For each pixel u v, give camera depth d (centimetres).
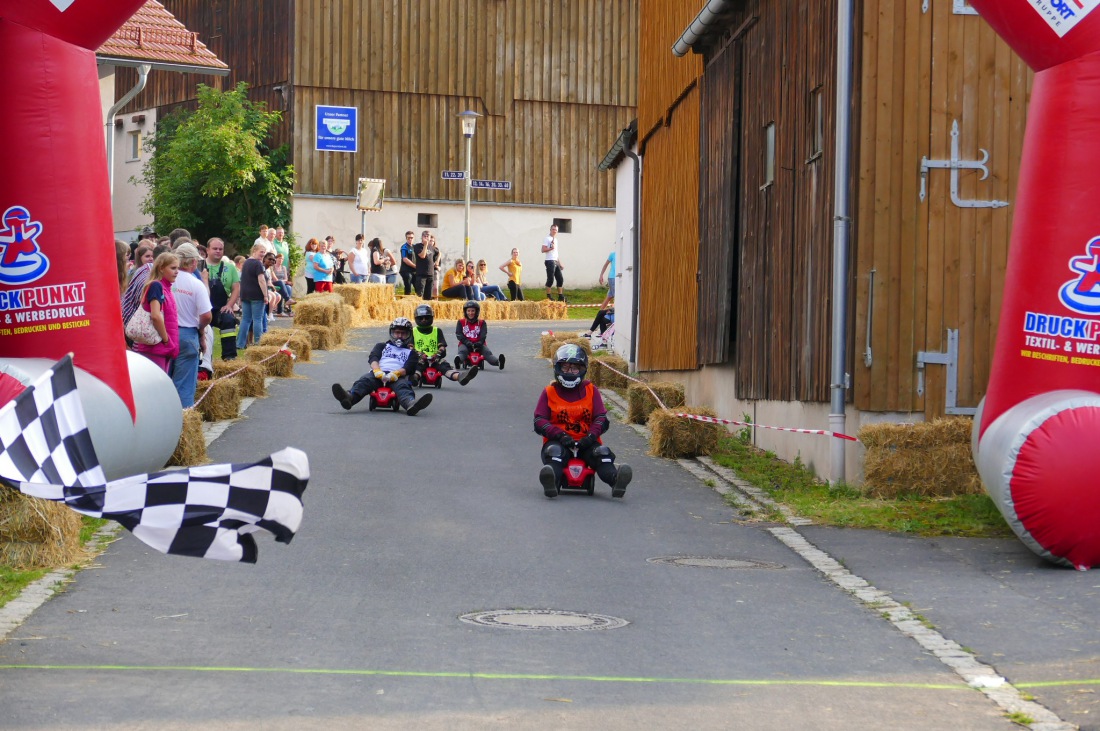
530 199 3912
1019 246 924
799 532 992
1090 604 752
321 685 565
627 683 582
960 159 1138
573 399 1162
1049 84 907
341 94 3722
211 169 3506
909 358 1138
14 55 930
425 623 692
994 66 1140
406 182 3788
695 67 1797
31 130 931
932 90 1134
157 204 3644
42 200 934
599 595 774
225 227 3669
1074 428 843
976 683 594
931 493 1088
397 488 1147
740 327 1552
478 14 3838
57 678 565
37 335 936
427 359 1956
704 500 1143
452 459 1323
